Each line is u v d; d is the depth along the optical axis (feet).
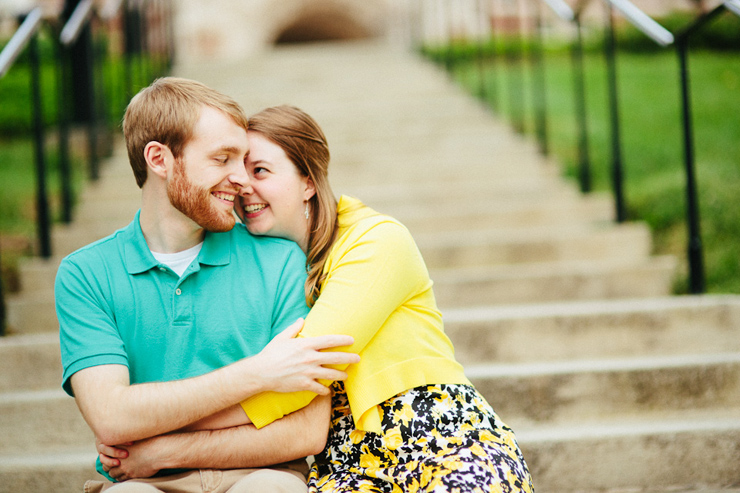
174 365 4.88
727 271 11.09
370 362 4.91
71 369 4.66
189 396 4.50
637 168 14.69
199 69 21.91
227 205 4.99
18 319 9.63
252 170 5.28
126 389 4.55
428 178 14.33
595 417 7.47
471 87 20.77
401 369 4.90
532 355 8.53
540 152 15.37
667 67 21.12
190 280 5.01
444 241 11.25
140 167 5.04
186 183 4.82
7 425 7.27
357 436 4.96
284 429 4.70
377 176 14.32
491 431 4.87
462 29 20.26
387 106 17.87
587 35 24.76
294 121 5.32
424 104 18.01
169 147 4.81
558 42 24.93
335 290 4.90
